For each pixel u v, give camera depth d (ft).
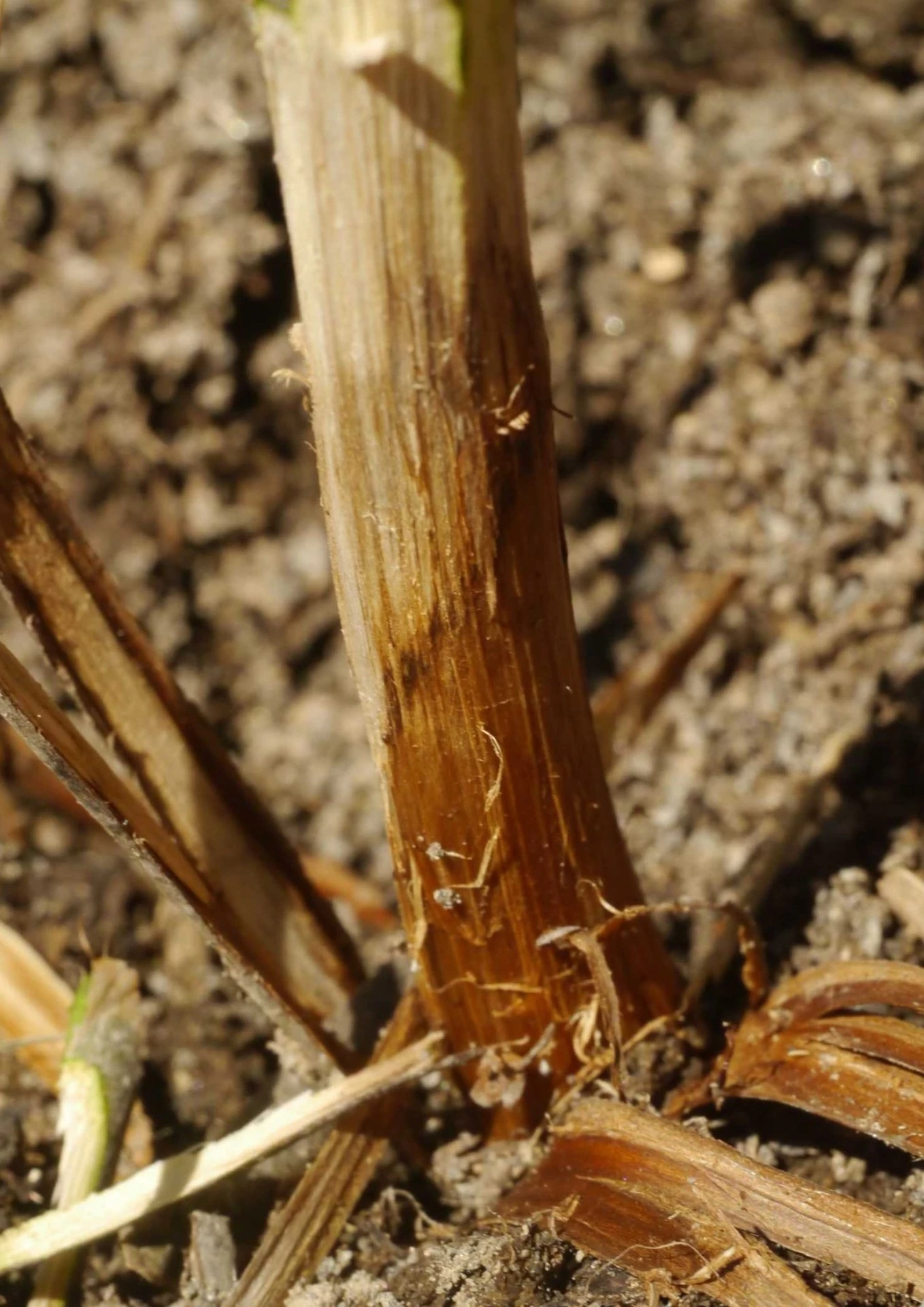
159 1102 0.70
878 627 0.78
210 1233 0.65
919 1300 0.59
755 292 0.90
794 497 0.83
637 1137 0.62
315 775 0.93
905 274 0.86
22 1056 0.70
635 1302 0.60
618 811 0.79
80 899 0.76
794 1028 0.64
